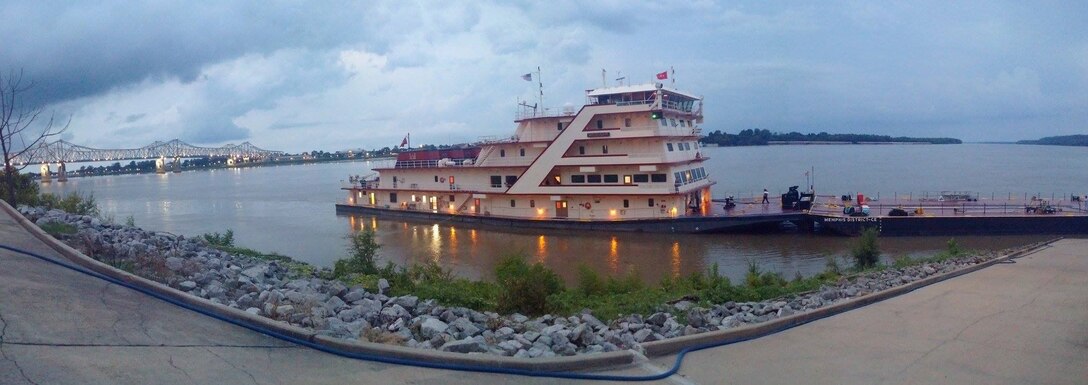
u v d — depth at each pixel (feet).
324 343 33.55
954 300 59.82
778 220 166.40
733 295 62.59
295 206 287.69
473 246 155.63
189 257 62.49
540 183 181.88
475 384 29.94
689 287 71.72
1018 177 396.16
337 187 457.27
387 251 149.69
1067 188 307.17
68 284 38.99
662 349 39.29
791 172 477.36
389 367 31.32
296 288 48.93
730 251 142.31
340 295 47.52
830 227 161.99
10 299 33.55
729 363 37.55
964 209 167.84
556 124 185.26
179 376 26.96
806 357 39.27
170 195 386.73
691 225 165.37
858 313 54.03
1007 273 77.77
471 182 199.52
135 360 28.04
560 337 38.58
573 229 175.94
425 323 38.93
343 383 28.48
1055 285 67.82
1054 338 44.19
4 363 25.35
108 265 45.75
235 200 331.57
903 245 143.95
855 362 38.14
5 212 70.49
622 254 141.08
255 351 31.78
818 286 72.74
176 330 33.37
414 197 217.15
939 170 489.67
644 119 169.37
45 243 51.93
